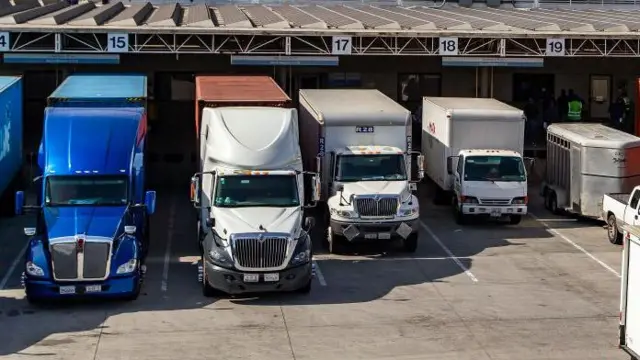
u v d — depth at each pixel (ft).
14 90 84.89
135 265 59.00
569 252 74.69
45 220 61.26
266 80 90.02
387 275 67.21
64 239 57.82
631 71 131.23
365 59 125.70
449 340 52.37
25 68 116.37
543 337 53.01
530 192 102.06
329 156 77.25
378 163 75.56
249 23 102.99
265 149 66.03
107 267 57.82
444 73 128.57
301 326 54.85
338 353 50.06
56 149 66.23
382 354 49.90
